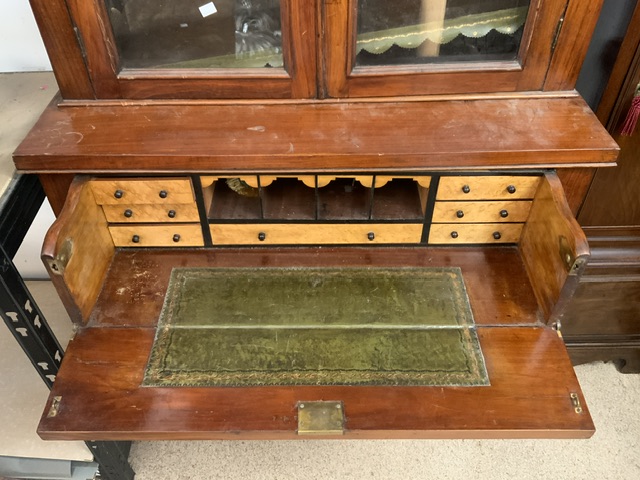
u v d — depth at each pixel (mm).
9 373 1252
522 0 941
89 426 846
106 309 1003
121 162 937
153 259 1092
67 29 924
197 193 1014
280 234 1089
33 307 1010
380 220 1066
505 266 1081
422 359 931
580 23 944
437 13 952
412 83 1019
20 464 1275
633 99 1071
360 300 1018
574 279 894
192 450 1434
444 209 1053
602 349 1554
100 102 1023
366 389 895
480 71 1007
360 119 999
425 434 861
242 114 1009
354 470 1397
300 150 932
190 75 993
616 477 1380
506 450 1436
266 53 980
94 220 1016
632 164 1169
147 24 945
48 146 938
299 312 998
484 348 946
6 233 914
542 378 908
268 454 1425
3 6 1171
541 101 1039
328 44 951
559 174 999
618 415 1507
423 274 1063
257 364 925
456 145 944
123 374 910
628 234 1303
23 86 1173
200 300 1018
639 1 964
